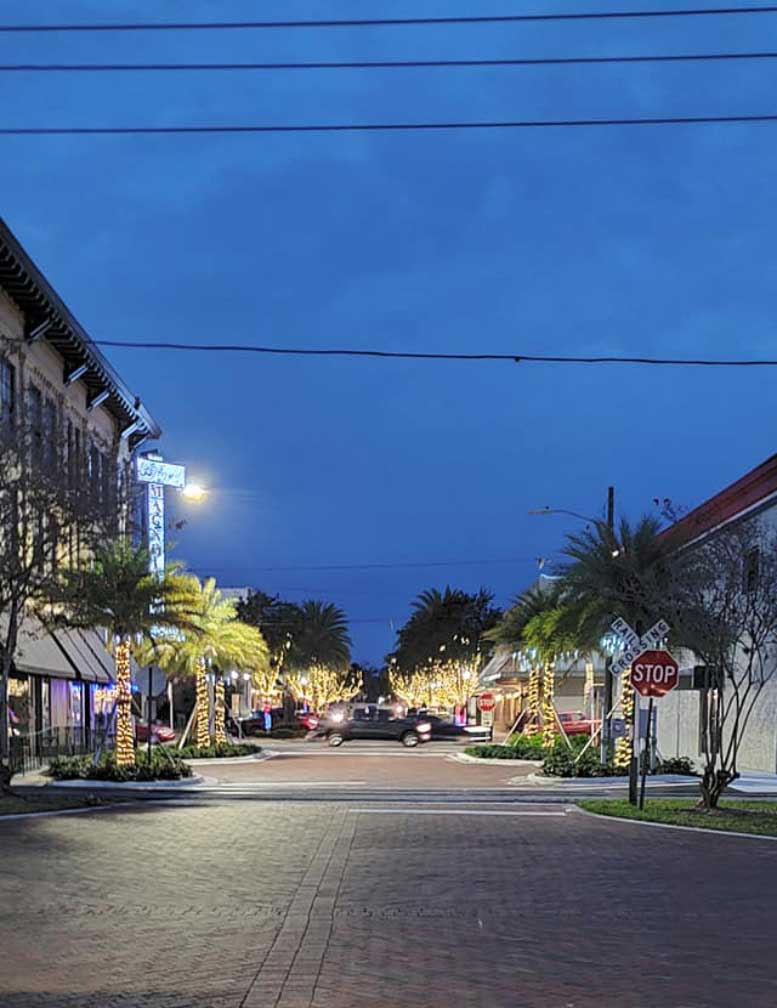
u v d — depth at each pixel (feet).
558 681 172.86
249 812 68.03
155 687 95.76
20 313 116.98
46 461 75.25
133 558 98.94
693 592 69.87
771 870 44.75
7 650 75.25
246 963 28.89
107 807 71.67
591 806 69.82
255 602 307.37
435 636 344.90
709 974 27.81
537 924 33.78
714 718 73.41
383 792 84.48
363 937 31.96
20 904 36.94
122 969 28.30
